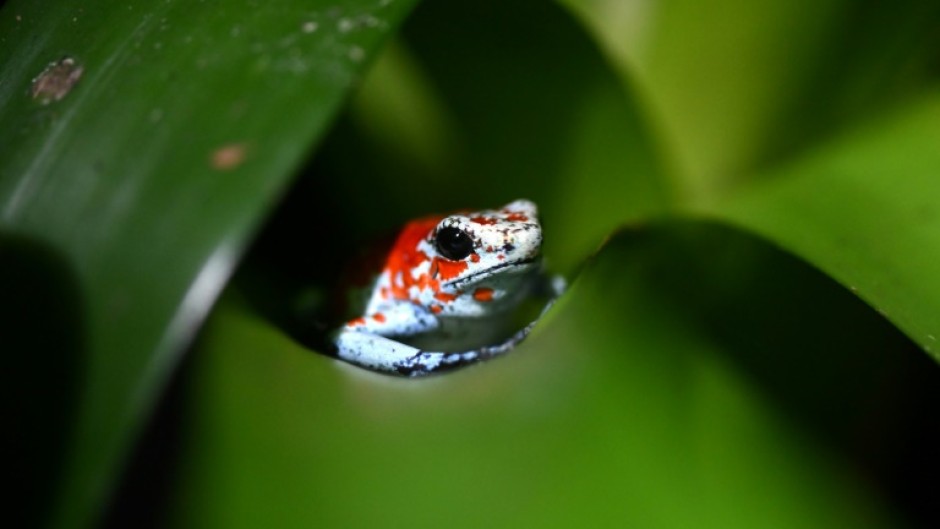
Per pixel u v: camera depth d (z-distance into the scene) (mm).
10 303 167
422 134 212
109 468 142
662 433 190
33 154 178
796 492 196
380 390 185
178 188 164
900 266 188
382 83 209
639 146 205
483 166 212
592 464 187
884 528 200
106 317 155
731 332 201
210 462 184
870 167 200
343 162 210
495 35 200
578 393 188
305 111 168
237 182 160
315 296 217
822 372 205
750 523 193
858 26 205
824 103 208
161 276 155
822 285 201
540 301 220
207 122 174
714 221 193
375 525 183
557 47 199
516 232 208
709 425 197
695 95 210
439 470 184
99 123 177
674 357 195
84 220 170
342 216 215
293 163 161
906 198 195
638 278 195
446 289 215
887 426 209
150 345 150
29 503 144
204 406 184
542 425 187
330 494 183
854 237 192
